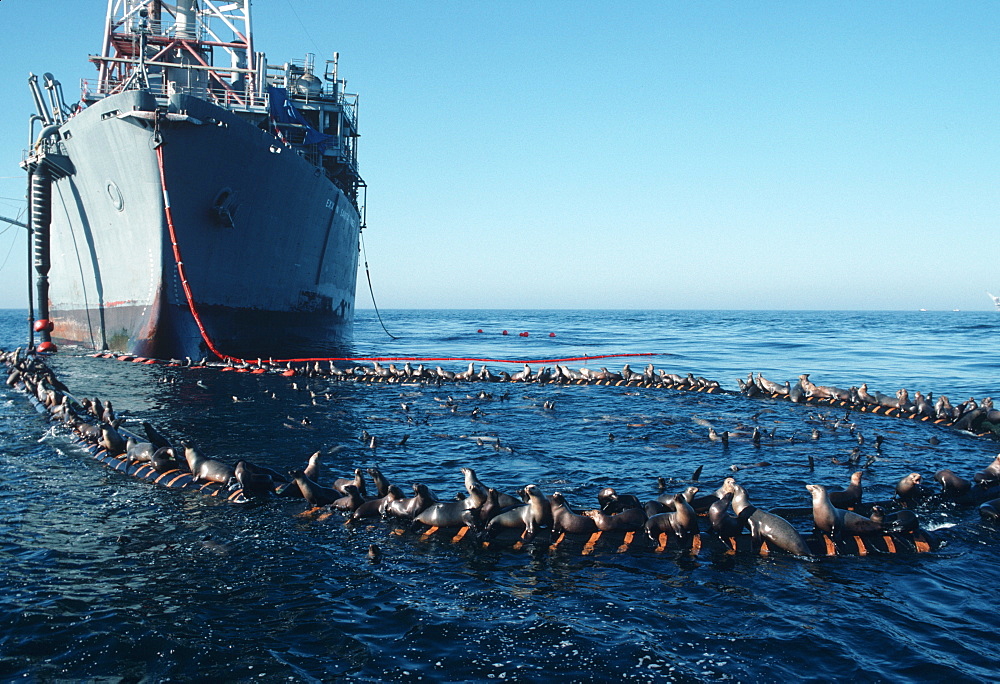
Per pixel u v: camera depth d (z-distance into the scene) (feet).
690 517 37.22
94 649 26.96
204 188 111.24
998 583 33.50
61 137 120.06
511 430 71.87
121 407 80.28
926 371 146.10
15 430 68.18
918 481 46.01
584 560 35.96
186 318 119.24
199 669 25.66
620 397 98.17
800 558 36.19
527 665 25.91
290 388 98.68
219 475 47.78
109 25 143.23
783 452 62.44
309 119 171.94
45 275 137.28
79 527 40.37
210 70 137.69
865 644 27.53
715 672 25.45
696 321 565.53
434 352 190.39
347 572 34.42
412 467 55.62
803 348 217.97
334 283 180.24
